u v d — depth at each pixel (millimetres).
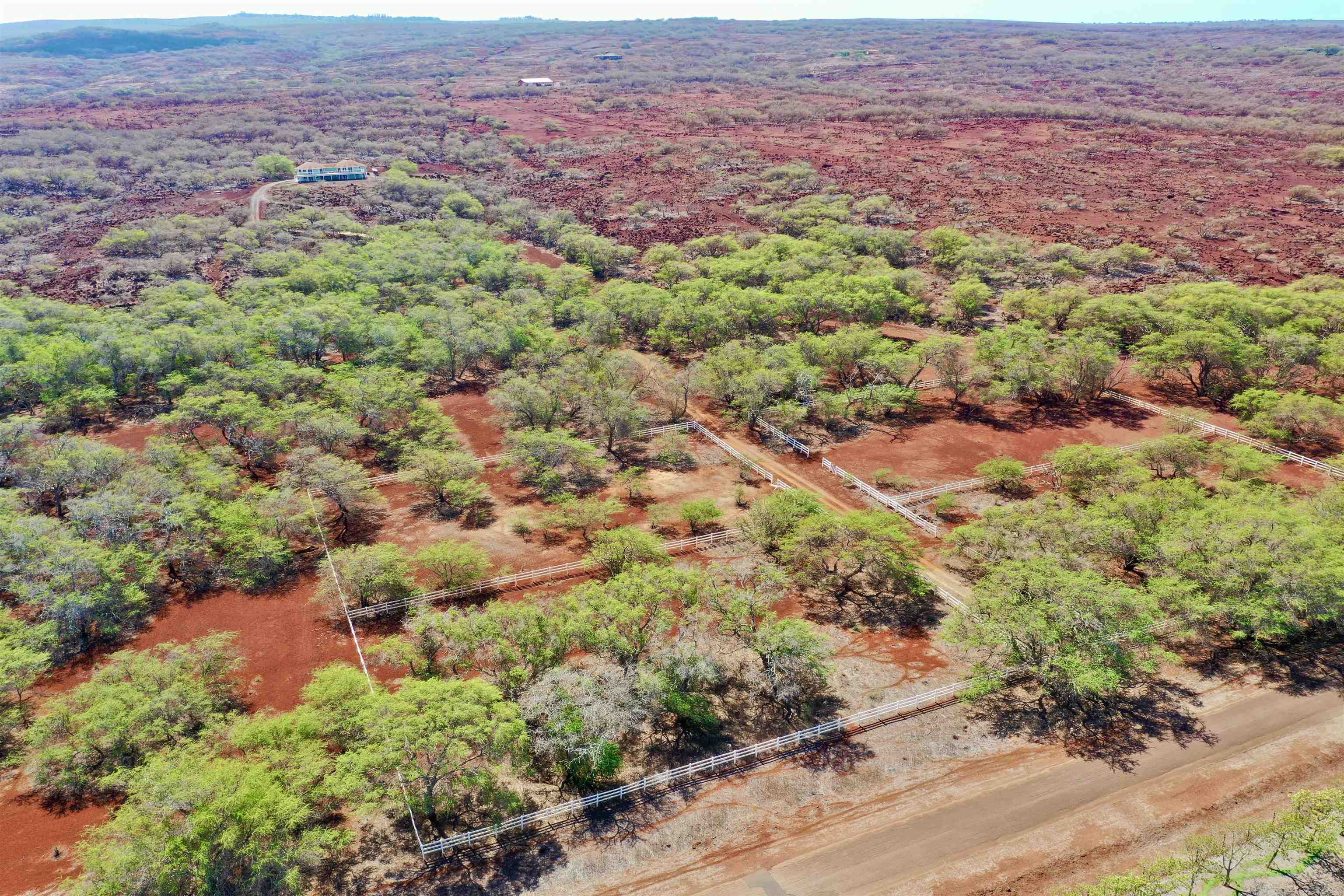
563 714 31797
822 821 30891
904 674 38844
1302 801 28312
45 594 40250
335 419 59875
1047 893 27547
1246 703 35844
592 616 36406
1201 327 71938
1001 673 36531
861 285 86562
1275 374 70938
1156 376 71500
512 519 53875
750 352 71688
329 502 55375
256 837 27594
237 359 71000
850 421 68375
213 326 76625
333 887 28391
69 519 49594
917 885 28062
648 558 45688
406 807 31344
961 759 33656
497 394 66625
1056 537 43062
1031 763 33219
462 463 55750
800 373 68000
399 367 71250
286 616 44188
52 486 51375
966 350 80438
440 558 44094
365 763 28688
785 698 36938
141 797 28438
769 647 35938
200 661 37750
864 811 31281
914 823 30609
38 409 67625
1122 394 72188
